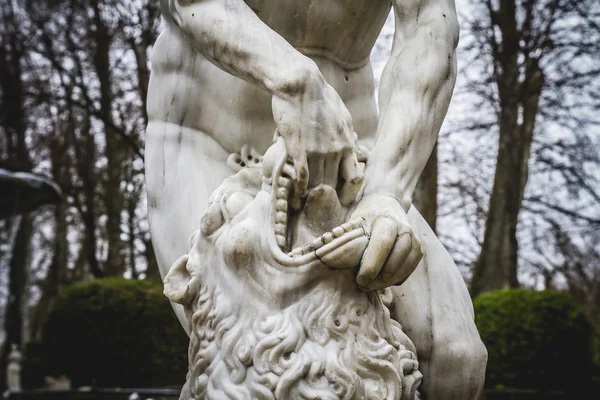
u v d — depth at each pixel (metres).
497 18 13.24
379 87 2.20
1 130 17.39
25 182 9.21
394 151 2.04
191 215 2.27
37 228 19.80
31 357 10.13
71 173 17.67
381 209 1.88
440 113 2.14
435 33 2.17
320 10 2.26
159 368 9.02
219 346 1.83
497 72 13.44
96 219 17.83
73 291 9.34
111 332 9.06
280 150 1.89
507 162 13.58
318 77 1.92
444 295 2.22
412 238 1.82
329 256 1.79
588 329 8.87
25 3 15.77
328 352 1.77
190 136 2.38
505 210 13.61
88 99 14.97
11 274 16.70
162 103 2.41
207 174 2.32
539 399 8.00
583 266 14.66
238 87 2.32
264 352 1.77
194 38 2.10
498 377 8.73
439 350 2.16
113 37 14.77
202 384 1.85
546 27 13.24
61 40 15.75
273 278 1.81
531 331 8.73
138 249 15.96
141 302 9.11
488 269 13.62
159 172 2.36
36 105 16.03
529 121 14.97
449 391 2.18
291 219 1.90
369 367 1.79
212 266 1.88
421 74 2.13
